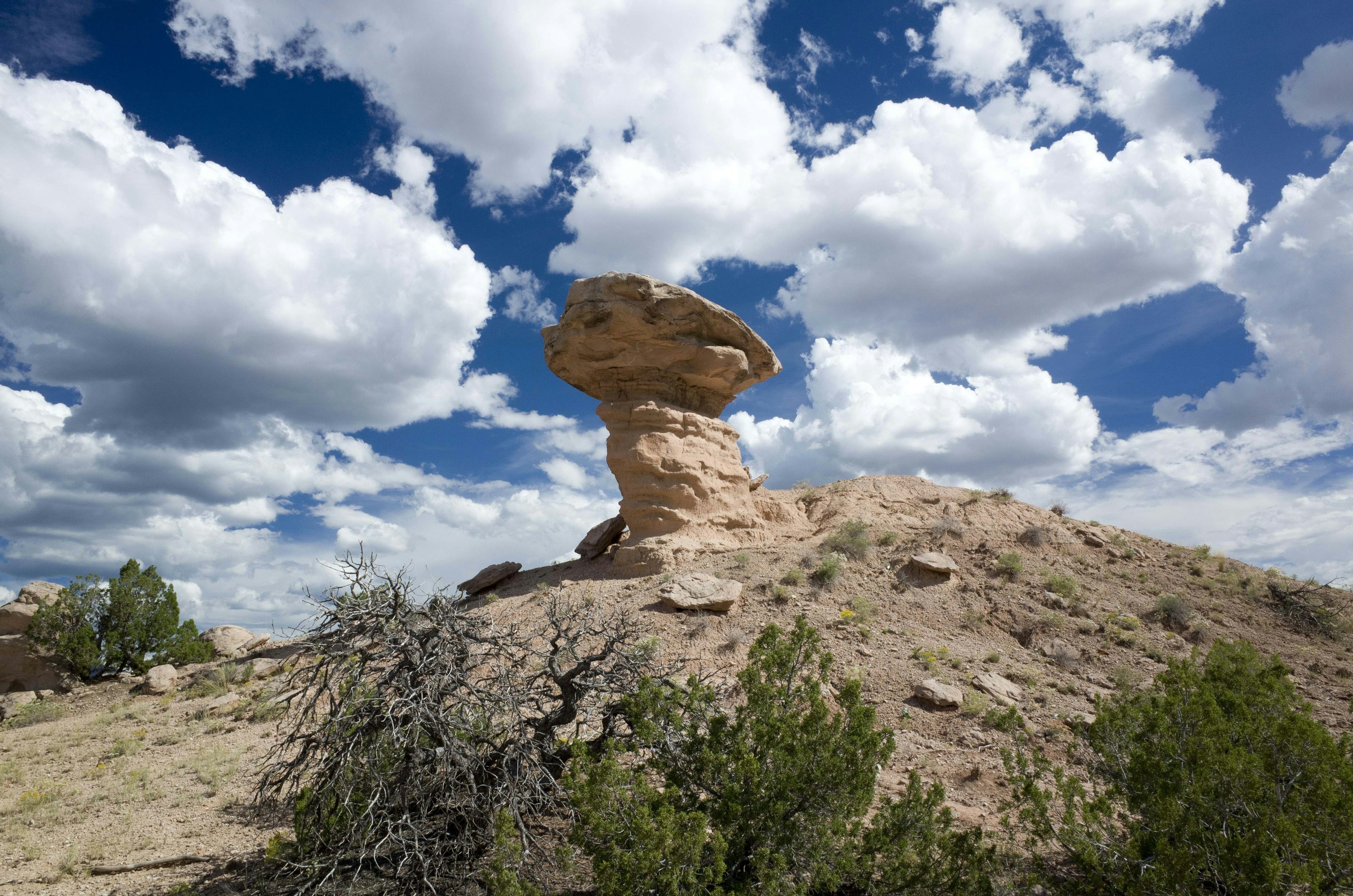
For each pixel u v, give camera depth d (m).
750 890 7.58
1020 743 13.02
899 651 17.72
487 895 8.68
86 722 22.30
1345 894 7.11
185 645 31.20
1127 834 8.42
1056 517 28.92
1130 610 21.39
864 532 24.77
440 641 9.75
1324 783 7.49
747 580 21.47
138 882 10.02
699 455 25.91
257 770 14.80
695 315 25.11
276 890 9.18
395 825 9.13
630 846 7.41
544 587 24.25
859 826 8.20
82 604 30.28
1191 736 8.58
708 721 9.39
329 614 9.34
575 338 25.19
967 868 7.91
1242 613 22.11
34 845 11.60
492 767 9.74
